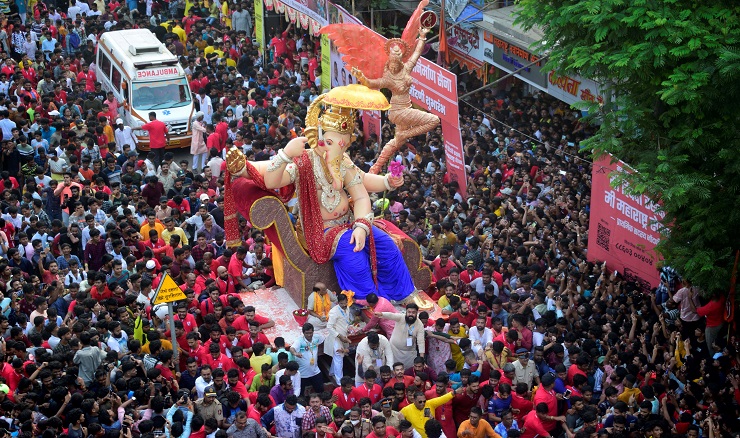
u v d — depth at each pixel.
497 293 18.88
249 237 21.61
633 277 19.09
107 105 29.86
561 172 23.02
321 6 29.95
